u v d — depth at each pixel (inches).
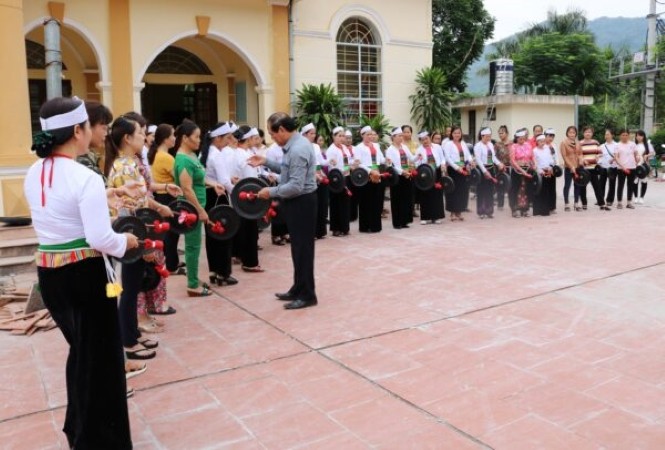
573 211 484.7
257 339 202.4
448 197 440.8
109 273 125.3
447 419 145.6
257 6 496.4
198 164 239.9
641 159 494.6
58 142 121.2
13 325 218.1
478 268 290.5
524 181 446.9
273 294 256.1
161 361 184.9
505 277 272.2
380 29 581.6
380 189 394.6
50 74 313.1
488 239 365.1
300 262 234.7
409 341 197.0
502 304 233.0
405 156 408.5
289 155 228.2
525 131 450.3
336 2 549.0
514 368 173.9
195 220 225.5
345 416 148.3
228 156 295.6
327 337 202.5
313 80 544.1
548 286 256.1
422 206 425.4
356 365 179.0
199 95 559.2
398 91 602.2
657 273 274.4
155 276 203.5
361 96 584.7
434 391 160.7
